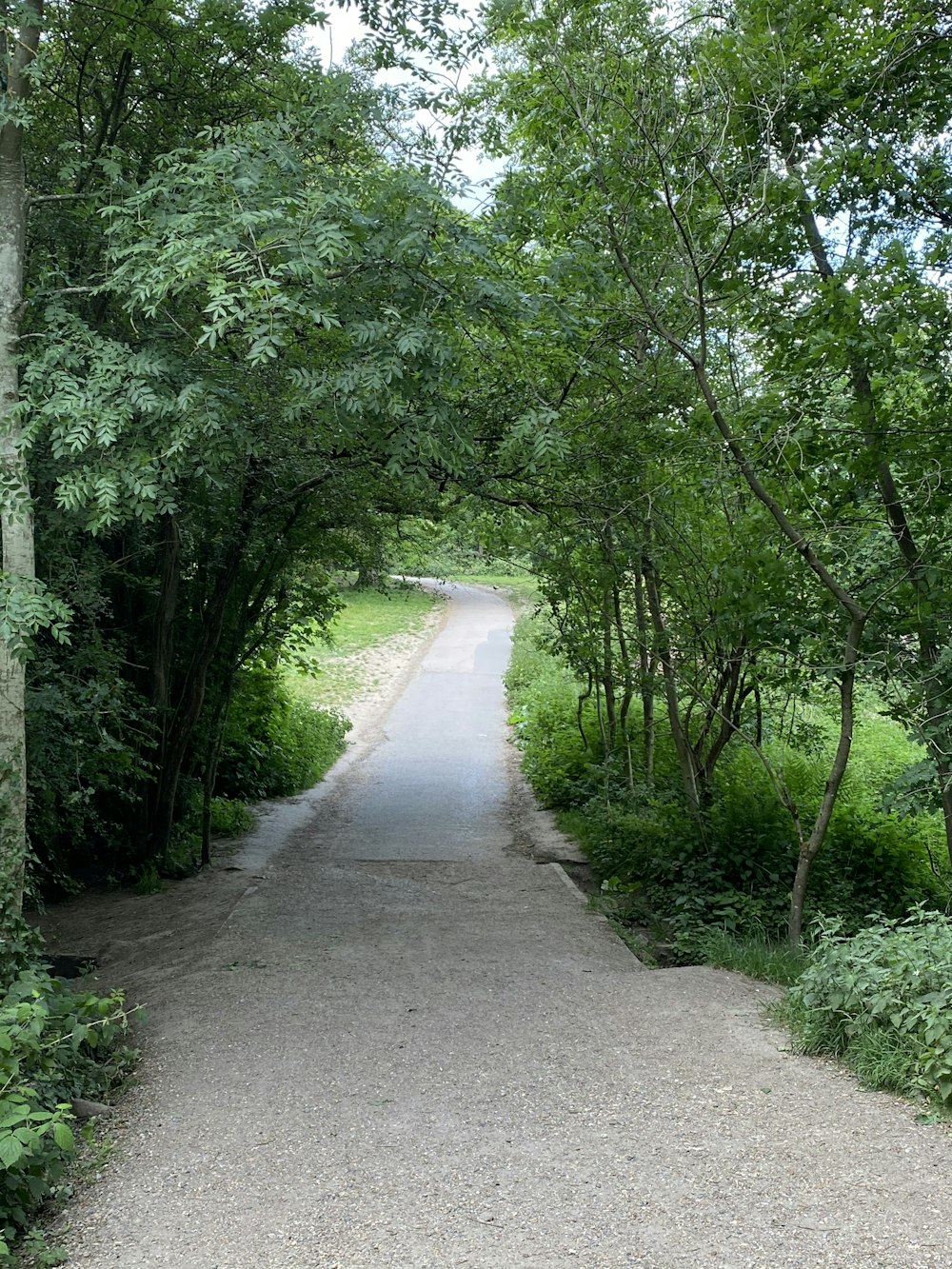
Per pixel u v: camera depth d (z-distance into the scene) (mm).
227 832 13125
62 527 7395
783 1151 4262
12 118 6020
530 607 37656
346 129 7773
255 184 6062
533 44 7871
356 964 7602
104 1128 4910
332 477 10047
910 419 7672
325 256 5746
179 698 12398
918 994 5098
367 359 6254
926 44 7609
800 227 8000
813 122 8000
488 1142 4504
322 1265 3570
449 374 6621
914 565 7895
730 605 8531
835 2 7809
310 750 16750
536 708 18719
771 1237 3602
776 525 8383
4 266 6246
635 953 8297
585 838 12258
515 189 8289
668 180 7891
